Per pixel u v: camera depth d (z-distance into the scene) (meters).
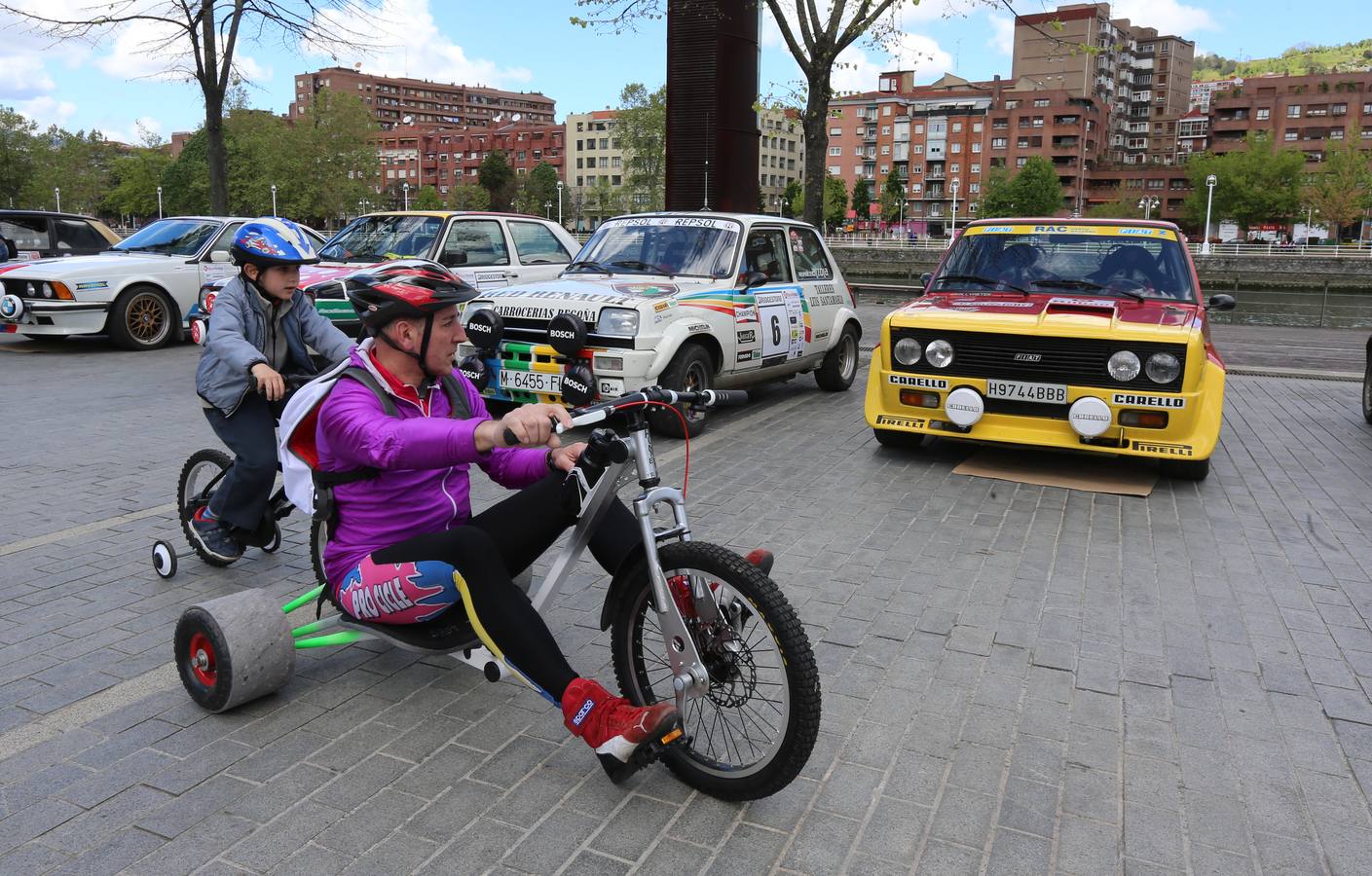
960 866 2.56
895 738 3.23
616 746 2.63
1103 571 4.85
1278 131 127.69
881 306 24.06
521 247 11.91
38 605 4.32
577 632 4.07
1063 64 129.50
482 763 3.06
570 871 2.53
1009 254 7.71
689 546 2.80
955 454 7.45
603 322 7.40
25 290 12.27
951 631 4.11
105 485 6.35
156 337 13.19
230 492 4.27
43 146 101.00
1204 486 6.57
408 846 2.62
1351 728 3.31
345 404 2.86
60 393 9.73
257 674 3.28
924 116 133.12
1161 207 126.25
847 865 2.56
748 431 8.27
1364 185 90.25
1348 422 9.02
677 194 14.42
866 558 5.03
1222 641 4.02
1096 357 6.29
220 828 2.69
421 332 2.88
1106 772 3.03
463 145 169.12
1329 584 4.69
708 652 2.89
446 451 2.65
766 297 8.82
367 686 3.58
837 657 3.85
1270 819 2.79
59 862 2.53
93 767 3.00
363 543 3.12
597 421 2.68
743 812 2.80
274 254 4.03
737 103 14.13
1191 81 161.75
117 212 132.88
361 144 89.62
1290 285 54.09
